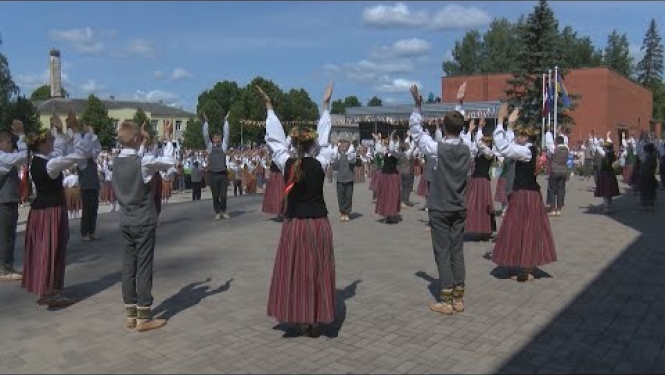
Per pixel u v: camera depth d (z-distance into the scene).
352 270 7.34
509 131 6.60
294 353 4.59
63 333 5.14
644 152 13.28
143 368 4.34
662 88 85.56
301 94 68.81
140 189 5.07
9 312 5.79
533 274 7.04
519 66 38.38
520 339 4.83
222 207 12.09
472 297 6.09
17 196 7.21
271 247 8.89
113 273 7.39
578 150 33.88
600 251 8.40
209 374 4.21
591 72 45.97
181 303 5.96
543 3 38.00
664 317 5.36
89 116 61.66
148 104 83.69
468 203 9.19
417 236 9.93
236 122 61.56
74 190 14.62
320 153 4.98
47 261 5.82
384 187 11.37
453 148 5.40
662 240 9.26
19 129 7.40
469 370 4.22
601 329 5.05
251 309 5.75
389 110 44.88
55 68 69.56
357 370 4.25
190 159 27.81
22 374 4.27
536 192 6.66
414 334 4.98
